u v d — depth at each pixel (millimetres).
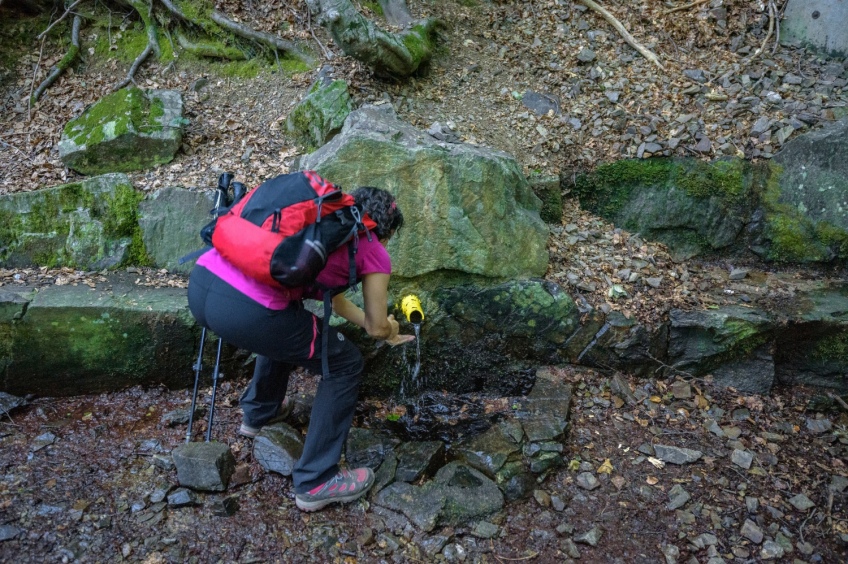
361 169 3723
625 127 4852
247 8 5336
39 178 4191
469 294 3828
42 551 2541
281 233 2338
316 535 2775
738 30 5590
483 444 3244
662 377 3924
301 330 2549
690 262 4602
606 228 4637
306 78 4965
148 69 5227
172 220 3936
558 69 5316
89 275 3771
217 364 3102
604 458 3340
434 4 5766
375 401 3744
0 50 5184
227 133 4617
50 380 3416
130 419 3338
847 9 5145
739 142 4680
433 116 4723
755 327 3801
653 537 2934
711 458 3377
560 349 3879
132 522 2719
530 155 4699
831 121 4645
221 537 2713
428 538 2814
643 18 5734
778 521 3057
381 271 2576
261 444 3066
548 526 2953
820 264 4469
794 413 3799
